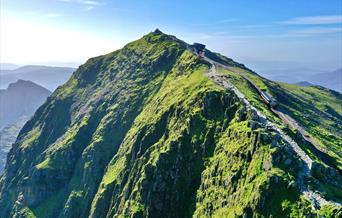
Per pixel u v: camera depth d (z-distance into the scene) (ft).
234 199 484.33
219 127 641.81
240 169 512.22
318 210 374.84
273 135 499.10
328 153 531.50
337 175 435.94
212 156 616.39
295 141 491.72
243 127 565.94
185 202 636.07
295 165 438.81
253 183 461.37
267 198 425.69
